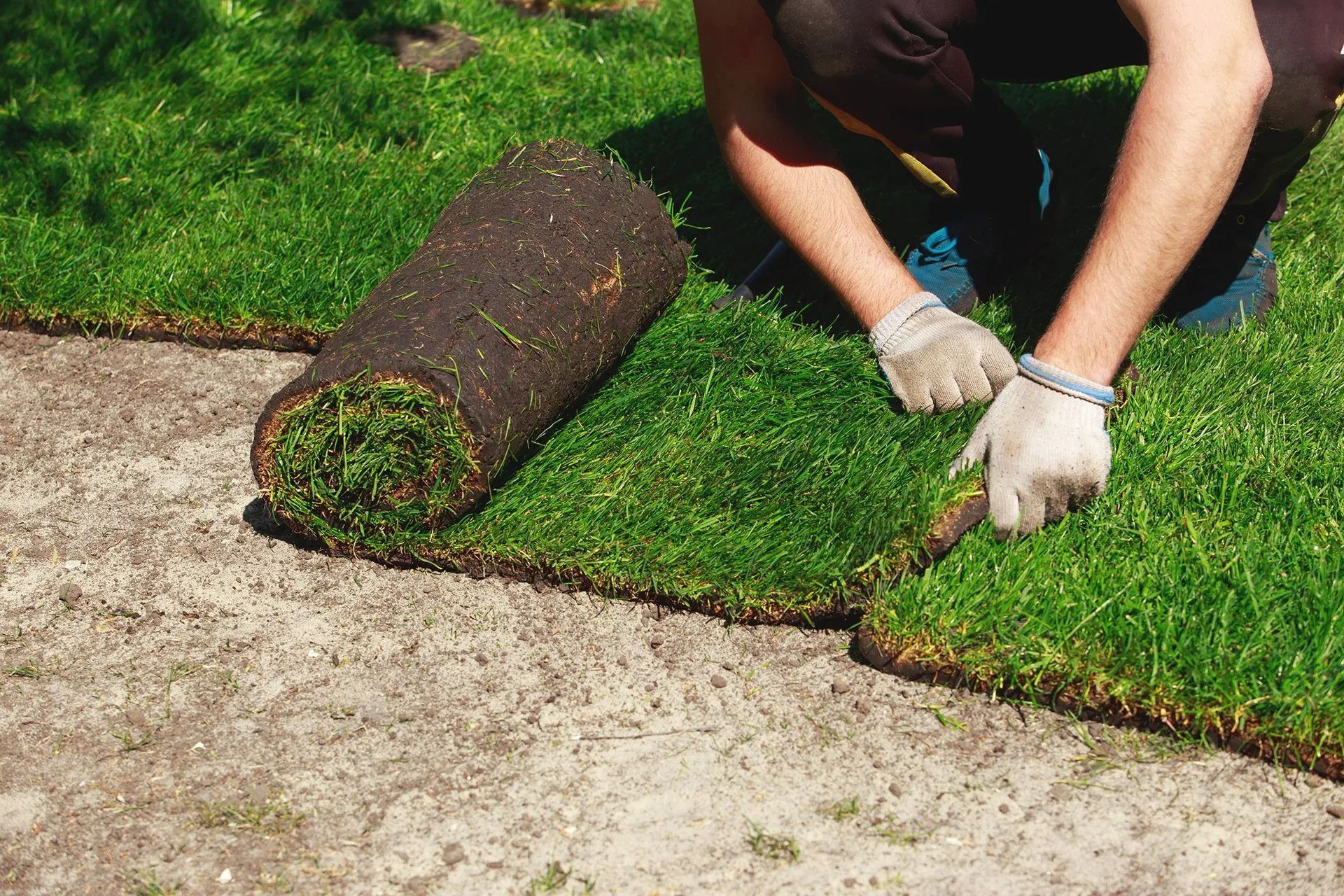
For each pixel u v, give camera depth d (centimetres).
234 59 420
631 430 260
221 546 247
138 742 202
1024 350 281
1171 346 283
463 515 238
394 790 193
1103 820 187
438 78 420
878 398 259
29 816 189
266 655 221
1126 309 220
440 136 387
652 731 204
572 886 177
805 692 212
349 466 231
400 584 237
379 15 452
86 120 390
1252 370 277
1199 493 238
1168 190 214
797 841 183
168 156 372
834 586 222
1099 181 349
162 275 319
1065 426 222
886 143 276
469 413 225
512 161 288
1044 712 206
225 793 193
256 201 353
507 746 201
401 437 229
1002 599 214
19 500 261
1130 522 233
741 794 192
